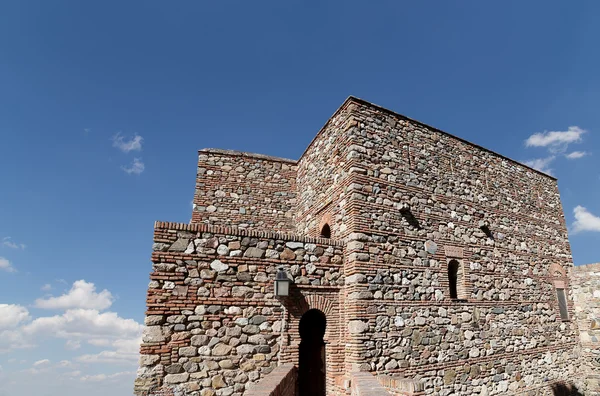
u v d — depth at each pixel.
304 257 9.17
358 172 9.92
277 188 14.77
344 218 10.02
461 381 10.23
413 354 9.45
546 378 12.76
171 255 7.88
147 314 7.44
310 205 12.95
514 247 13.34
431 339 9.90
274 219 14.41
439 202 11.41
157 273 7.70
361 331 8.79
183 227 8.11
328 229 11.62
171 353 7.42
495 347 11.44
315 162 12.80
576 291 15.36
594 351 14.47
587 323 14.87
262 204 14.44
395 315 9.45
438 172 11.70
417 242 10.48
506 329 11.97
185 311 7.72
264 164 14.89
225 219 13.90
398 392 7.03
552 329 13.71
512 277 12.84
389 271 9.67
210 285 8.05
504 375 11.41
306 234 13.04
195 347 7.62
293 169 15.21
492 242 12.59
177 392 7.28
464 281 11.26
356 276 9.10
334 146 11.21
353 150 10.03
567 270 15.45
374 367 8.73
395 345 9.21
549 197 15.70
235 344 7.97
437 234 11.04
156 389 7.16
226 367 7.77
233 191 14.27
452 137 12.52
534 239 14.32
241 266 8.43
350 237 9.52
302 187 14.09
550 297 14.16
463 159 12.63
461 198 12.09
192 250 8.07
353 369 8.60
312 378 10.72
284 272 8.41
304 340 11.09
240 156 14.69
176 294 7.73
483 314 11.42
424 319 9.93
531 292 13.37
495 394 10.97
